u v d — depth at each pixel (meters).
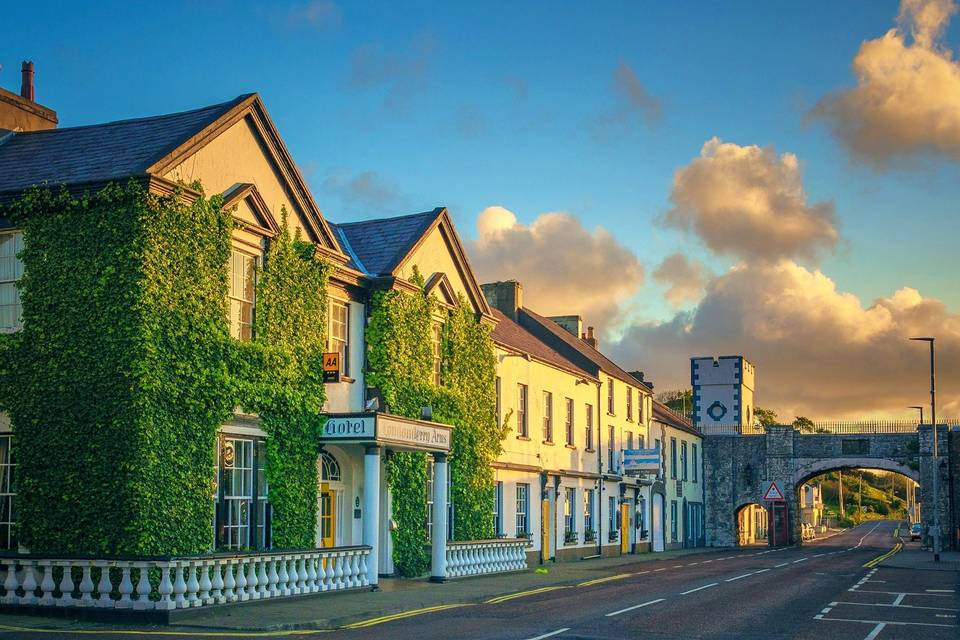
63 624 17.41
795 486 66.12
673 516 60.38
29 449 19.70
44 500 19.48
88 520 19.14
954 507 57.81
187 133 21.06
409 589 25.12
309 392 24.33
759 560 43.97
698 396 79.00
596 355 51.47
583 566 37.97
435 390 29.95
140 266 19.36
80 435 19.38
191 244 20.58
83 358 19.52
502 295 48.78
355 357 27.12
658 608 20.73
